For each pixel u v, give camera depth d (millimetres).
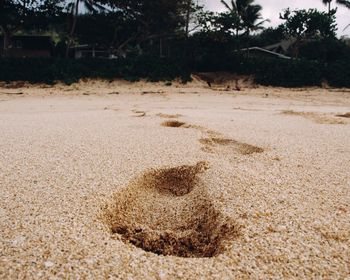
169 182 4117
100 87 21188
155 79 22875
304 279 2074
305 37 32656
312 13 30344
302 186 3652
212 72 25328
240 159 4758
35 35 34906
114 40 28078
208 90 21656
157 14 26359
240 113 10727
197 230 2922
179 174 4238
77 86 20938
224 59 25094
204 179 3859
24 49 34094
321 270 2160
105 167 4215
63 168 4148
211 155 4914
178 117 9055
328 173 4160
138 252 2357
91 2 26062
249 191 3436
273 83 23969
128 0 25500
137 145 5434
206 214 3098
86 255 2262
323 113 10891
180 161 4547
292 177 3969
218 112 10930
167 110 11477
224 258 2285
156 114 9820
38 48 34438
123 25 27234
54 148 5184
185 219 3119
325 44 29188
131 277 2047
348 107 14445
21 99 16281
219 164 4398
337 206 3123
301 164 4555
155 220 3127
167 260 2260
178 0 25125
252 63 24547
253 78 24391
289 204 3141
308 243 2463
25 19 24859
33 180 3693
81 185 3555
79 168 4156
